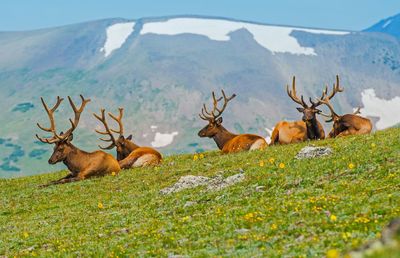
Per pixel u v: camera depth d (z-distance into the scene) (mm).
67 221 83188
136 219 76188
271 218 59562
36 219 89438
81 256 59031
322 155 94375
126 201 91688
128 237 64000
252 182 83438
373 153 84438
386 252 25859
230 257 47688
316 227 52562
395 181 67312
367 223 49719
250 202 72438
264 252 47281
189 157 133625
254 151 115625
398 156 80000
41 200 104500
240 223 59719
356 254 27953
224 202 75938
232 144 130000
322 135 129625
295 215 59344
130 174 115062
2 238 76875
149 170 116812
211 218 66188
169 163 124438
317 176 79188
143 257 54094
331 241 46000
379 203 57531
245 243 51281
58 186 114250
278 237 51656
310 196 68688
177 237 59562
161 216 75312
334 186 71375
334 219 53469
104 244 62750
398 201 56969
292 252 45500
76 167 118812
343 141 105562
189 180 93812
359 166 79062
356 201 59938
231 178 88562
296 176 81375
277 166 91375
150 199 89688
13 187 121438
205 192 85188
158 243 58406
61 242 68750
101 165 119562
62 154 117875
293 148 109125
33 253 63812
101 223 77375
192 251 52375
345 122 130250
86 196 102438
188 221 67062
